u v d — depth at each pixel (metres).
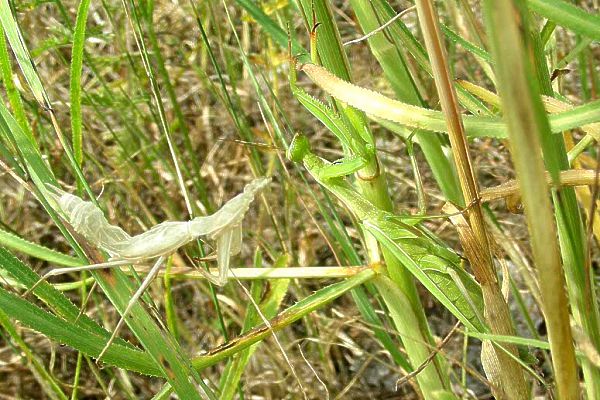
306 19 0.19
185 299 0.37
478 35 0.20
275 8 0.31
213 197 0.39
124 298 0.18
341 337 0.31
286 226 0.35
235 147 0.40
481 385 0.34
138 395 0.35
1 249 0.18
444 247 0.21
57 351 0.35
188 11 0.39
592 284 0.20
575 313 0.20
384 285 0.22
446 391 0.23
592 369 0.21
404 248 0.21
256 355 0.34
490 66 0.23
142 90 0.34
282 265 0.27
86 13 0.20
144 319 0.18
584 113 0.16
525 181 0.13
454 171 0.24
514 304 0.35
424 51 0.21
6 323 0.23
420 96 0.24
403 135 0.23
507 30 0.12
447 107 0.16
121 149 0.36
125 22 0.37
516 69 0.12
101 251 0.18
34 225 0.39
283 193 0.36
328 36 0.19
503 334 0.19
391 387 0.34
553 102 0.18
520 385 0.20
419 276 0.21
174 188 0.38
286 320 0.21
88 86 0.36
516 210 0.19
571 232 0.19
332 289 0.21
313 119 0.42
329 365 0.33
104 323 0.33
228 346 0.20
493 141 0.36
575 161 0.24
